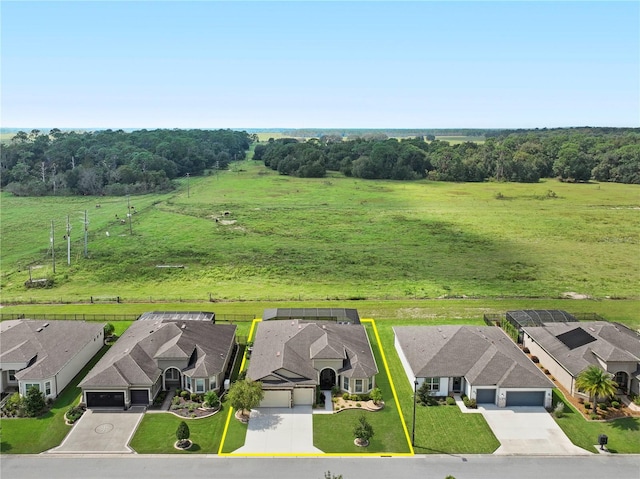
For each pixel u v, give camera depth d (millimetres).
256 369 44438
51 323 51344
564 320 55719
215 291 73312
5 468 34375
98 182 161250
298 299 68938
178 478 33500
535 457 36062
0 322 54531
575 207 138750
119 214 127375
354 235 107562
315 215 126312
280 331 51000
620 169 192750
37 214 128125
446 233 109188
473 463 35312
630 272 83000
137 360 44219
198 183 184000
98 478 33406
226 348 48938
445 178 196375
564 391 45156
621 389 44625
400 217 124562
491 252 95188
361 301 68125
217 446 37094
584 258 91312
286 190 166375
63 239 103375
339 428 39500
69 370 46344
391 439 38094
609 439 38188
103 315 62125
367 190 167500
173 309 64750
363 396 43750
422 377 43812
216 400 42250
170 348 45188
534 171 197625
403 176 198250
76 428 39219
